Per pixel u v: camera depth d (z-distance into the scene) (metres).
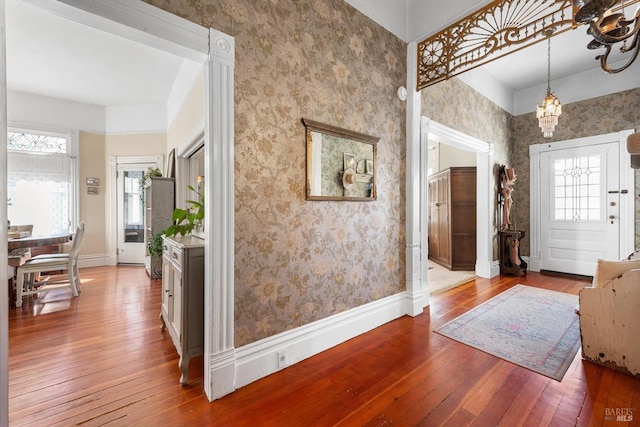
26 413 1.59
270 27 1.96
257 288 1.92
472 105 4.22
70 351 2.28
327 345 2.31
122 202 5.63
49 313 3.07
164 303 2.59
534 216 5.15
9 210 4.89
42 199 5.11
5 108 0.70
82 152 5.41
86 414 1.59
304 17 2.16
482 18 2.58
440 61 2.90
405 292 3.06
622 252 4.28
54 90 4.84
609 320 2.01
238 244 1.83
